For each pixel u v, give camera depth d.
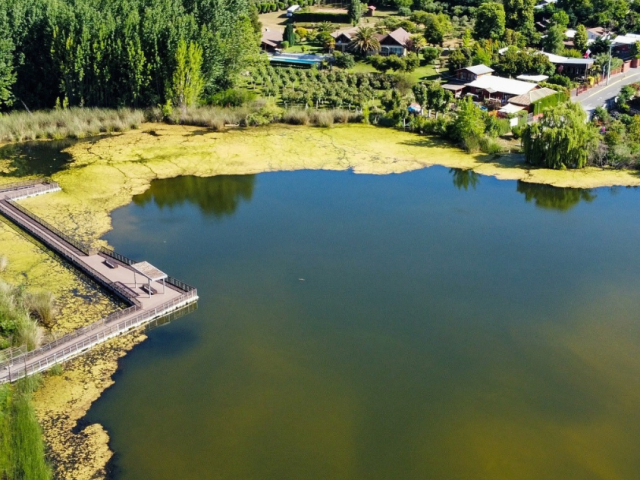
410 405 48.12
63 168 93.75
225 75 129.00
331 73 142.75
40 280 63.47
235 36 128.62
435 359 53.41
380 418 46.78
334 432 45.38
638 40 166.88
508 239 74.94
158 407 47.22
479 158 101.31
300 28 181.62
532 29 177.75
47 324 56.12
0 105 117.31
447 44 169.38
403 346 55.00
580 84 140.38
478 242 74.19
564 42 170.00
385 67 148.00
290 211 82.00
